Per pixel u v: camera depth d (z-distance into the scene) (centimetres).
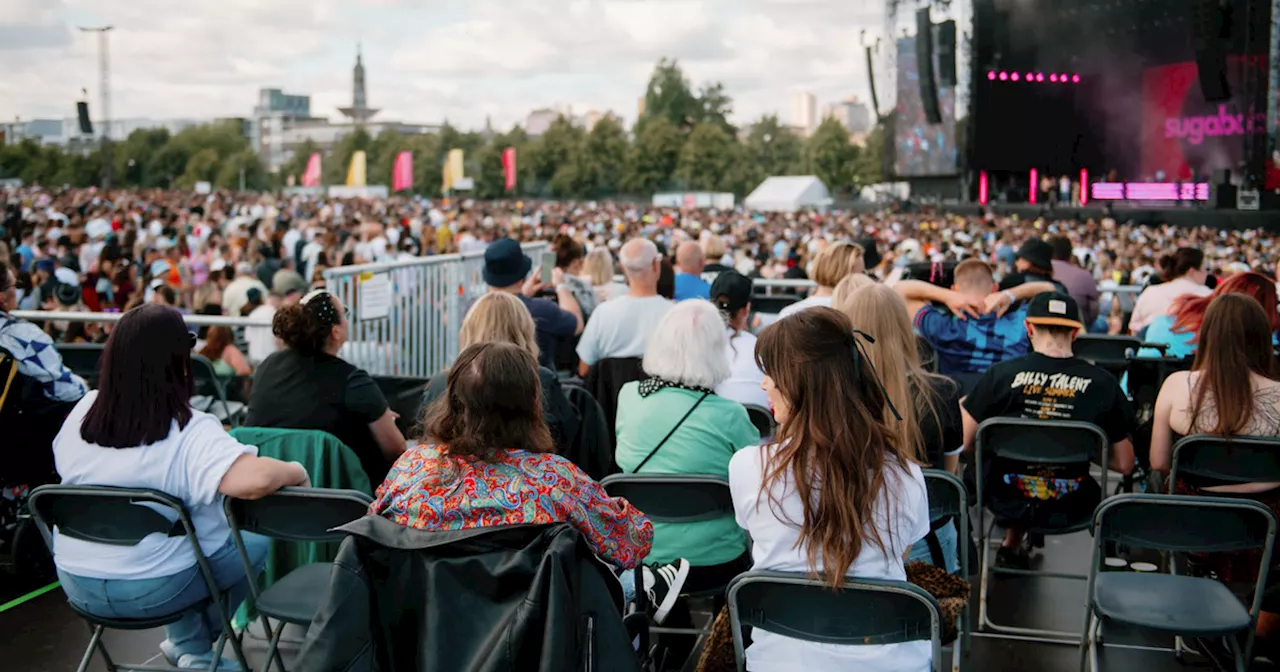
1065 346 435
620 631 240
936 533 380
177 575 338
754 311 923
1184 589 345
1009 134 3581
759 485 268
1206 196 3362
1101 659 419
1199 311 581
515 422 250
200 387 676
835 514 252
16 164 12156
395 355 824
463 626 228
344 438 401
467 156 11312
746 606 267
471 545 232
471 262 984
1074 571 519
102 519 332
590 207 6116
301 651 228
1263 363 388
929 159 4041
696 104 11212
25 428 477
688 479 348
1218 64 2752
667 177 9569
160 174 12975
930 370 563
